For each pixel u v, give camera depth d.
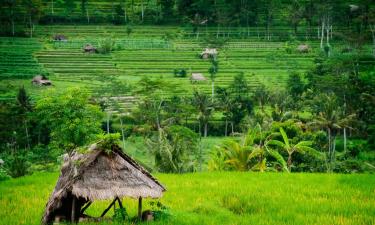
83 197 13.98
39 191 21.05
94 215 16.52
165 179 24.36
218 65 114.75
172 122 58.91
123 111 74.94
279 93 84.38
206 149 62.25
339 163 45.66
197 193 20.27
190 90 95.56
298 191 20.75
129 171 14.64
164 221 15.09
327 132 68.81
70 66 110.06
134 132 61.47
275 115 67.25
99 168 14.42
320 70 97.69
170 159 33.09
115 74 105.38
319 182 23.11
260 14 144.88
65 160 16.02
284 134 37.41
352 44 118.75
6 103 74.75
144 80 61.31
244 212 17.48
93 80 100.44
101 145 14.63
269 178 24.47
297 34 135.25
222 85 100.88
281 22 142.38
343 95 80.06
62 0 151.50
